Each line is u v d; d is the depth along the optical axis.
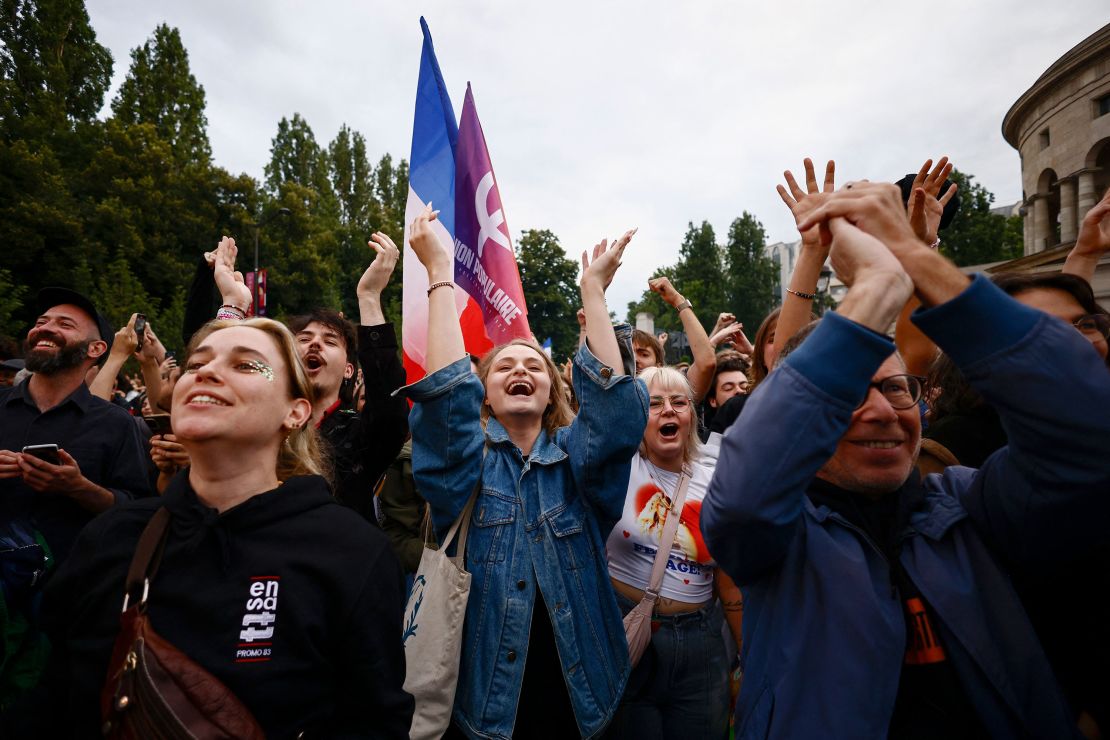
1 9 37.91
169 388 3.32
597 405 2.14
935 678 1.22
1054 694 1.16
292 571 1.28
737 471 1.19
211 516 1.29
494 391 2.41
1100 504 1.05
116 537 1.32
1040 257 15.95
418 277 3.68
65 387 2.92
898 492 1.38
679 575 2.52
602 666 2.04
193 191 40.44
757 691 1.30
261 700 1.18
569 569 2.10
